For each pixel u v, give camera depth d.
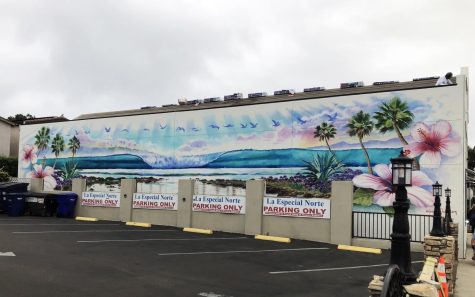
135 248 13.81
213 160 24.42
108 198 24.16
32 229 17.92
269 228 18.38
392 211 18.59
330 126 20.69
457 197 17.34
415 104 18.61
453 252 10.07
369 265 12.58
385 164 19.05
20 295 7.69
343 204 16.70
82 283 8.80
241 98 29.89
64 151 31.14
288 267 11.76
